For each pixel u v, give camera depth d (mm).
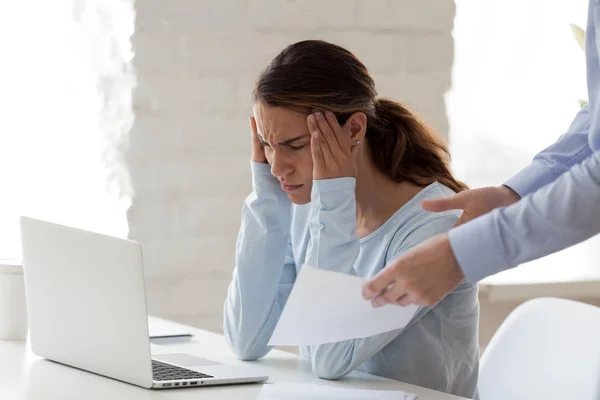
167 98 3125
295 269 2395
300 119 2045
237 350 2264
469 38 3793
